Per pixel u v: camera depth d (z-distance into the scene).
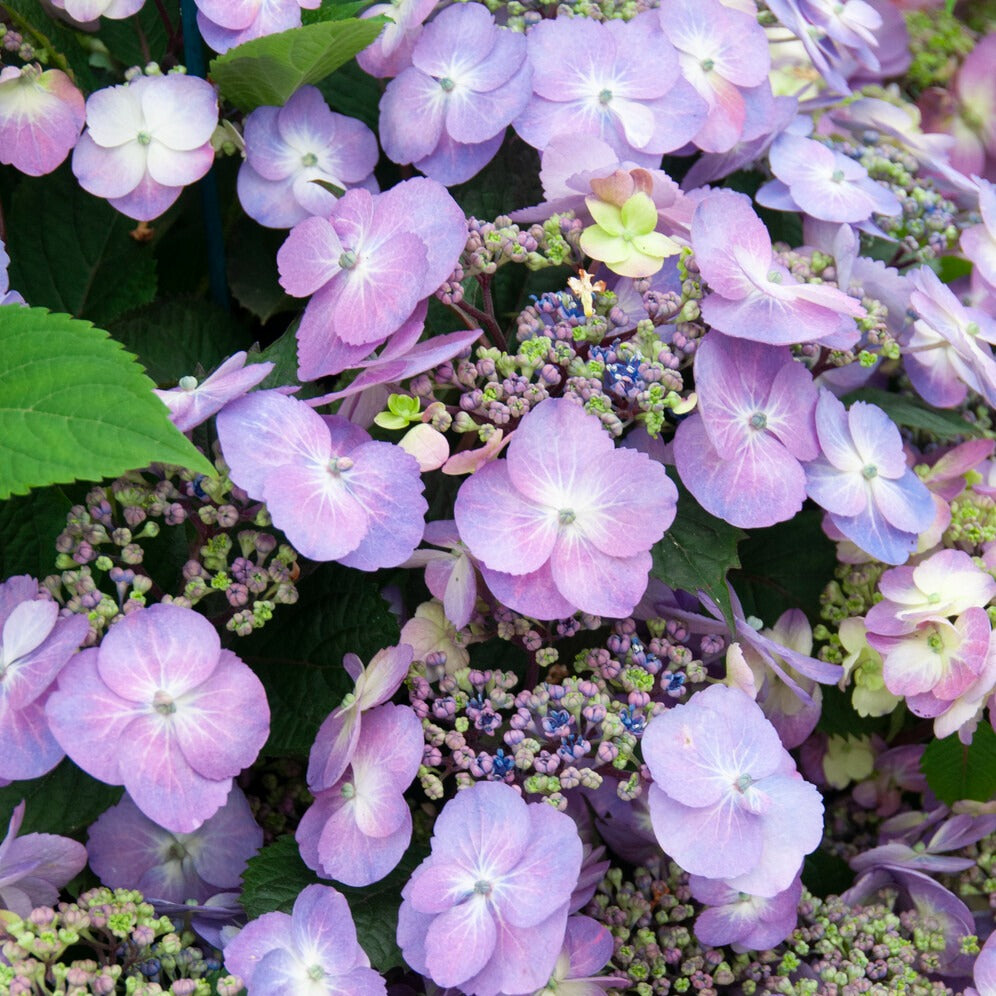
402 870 0.59
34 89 0.62
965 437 0.67
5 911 0.55
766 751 0.57
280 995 0.55
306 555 0.54
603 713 0.57
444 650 0.59
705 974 0.60
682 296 0.59
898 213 0.65
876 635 0.61
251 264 0.66
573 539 0.56
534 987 0.54
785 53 0.72
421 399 0.58
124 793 0.58
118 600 0.58
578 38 0.62
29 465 0.53
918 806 0.68
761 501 0.58
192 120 0.62
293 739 0.59
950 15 0.77
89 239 0.66
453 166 0.63
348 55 0.62
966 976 0.64
